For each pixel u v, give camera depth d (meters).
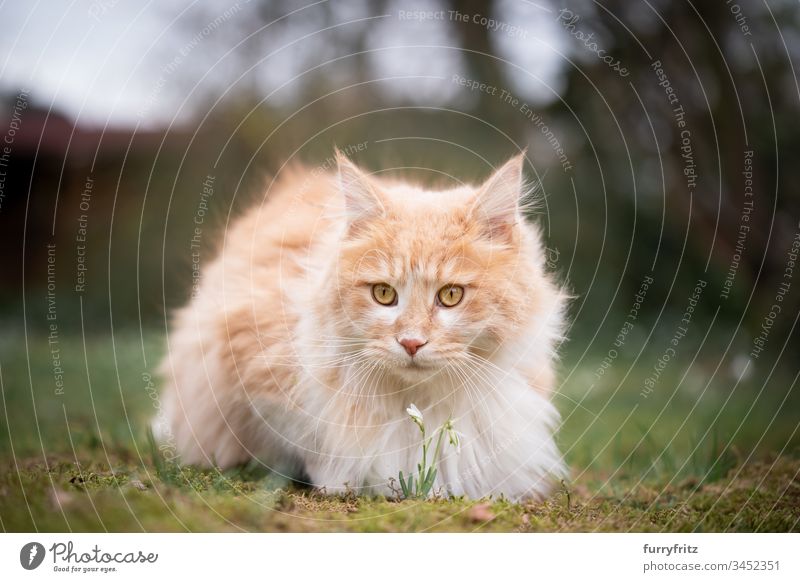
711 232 6.27
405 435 2.75
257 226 3.52
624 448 4.01
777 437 4.01
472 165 6.53
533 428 2.85
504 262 2.69
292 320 2.94
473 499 2.66
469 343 2.66
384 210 2.72
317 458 2.79
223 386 3.13
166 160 7.32
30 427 3.68
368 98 6.81
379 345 2.60
